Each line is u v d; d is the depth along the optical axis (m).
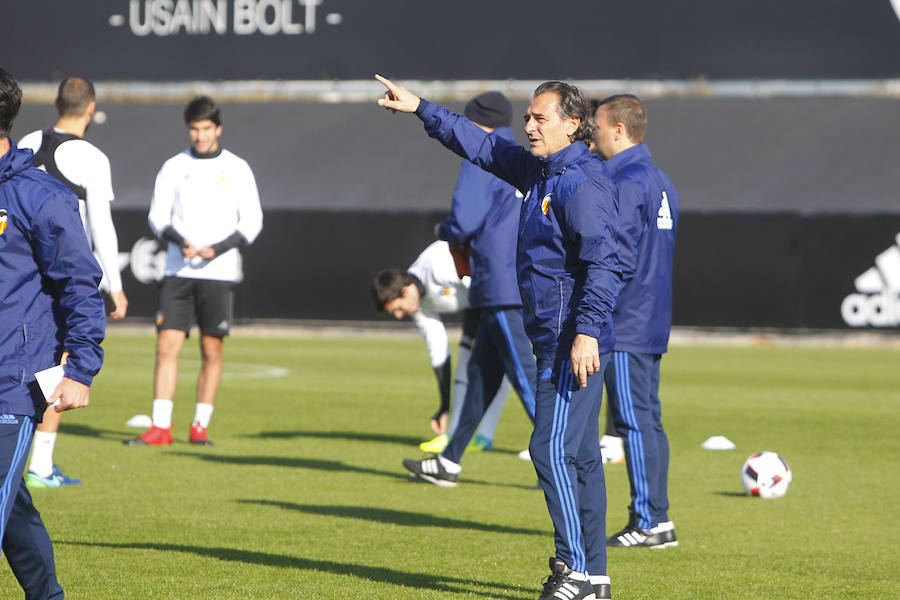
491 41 65.50
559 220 9.45
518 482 17.11
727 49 64.44
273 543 12.30
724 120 61.38
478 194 15.35
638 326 12.35
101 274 7.85
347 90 67.25
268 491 15.69
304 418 24.70
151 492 15.37
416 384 32.38
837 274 52.38
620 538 12.70
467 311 19.52
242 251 55.75
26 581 8.51
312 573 10.95
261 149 61.41
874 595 10.55
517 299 15.38
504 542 12.64
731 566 11.76
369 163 59.84
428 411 26.30
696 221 53.34
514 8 65.25
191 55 68.38
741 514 14.81
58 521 13.26
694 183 55.78
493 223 15.43
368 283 55.16
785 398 30.14
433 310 19.22
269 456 19.11
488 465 18.84
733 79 64.56
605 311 9.26
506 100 16.69
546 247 9.52
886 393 31.64
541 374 9.66
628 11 64.50
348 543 12.40
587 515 9.99
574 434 9.63
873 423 25.08
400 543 12.47
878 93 63.50
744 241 53.00
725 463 19.42
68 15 68.88
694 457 20.09
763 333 52.91
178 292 20.28
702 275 53.31
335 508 14.52
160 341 20.42
